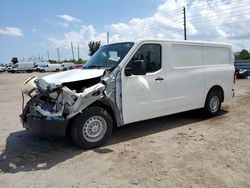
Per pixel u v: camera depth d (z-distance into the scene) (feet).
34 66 193.88
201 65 23.02
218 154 15.43
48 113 15.64
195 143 17.46
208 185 11.86
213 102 24.70
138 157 15.25
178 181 12.28
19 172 13.75
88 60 20.80
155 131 20.49
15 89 59.26
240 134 19.26
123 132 20.36
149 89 18.92
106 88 16.83
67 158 15.42
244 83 59.21
